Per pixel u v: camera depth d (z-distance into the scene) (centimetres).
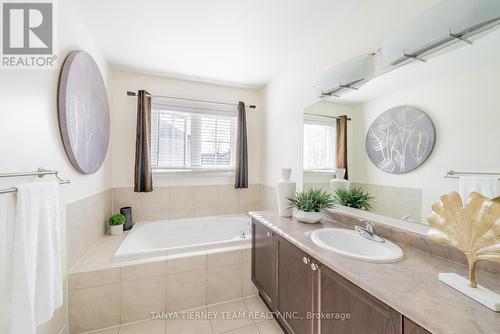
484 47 88
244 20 160
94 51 186
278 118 250
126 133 248
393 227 124
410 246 113
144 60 221
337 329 94
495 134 86
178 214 270
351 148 153
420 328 61
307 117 197
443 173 102
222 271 183
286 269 135
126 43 190
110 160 237
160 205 262
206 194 283
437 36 97
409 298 68
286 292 135
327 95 171
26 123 103
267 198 279
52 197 102
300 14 154
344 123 158
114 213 244
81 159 154
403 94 119
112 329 152
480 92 90
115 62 225
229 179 295
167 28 169
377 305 75
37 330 113
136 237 218
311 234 128
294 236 129
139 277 161
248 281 192
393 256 97
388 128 128
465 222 73
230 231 271
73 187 151
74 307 146
